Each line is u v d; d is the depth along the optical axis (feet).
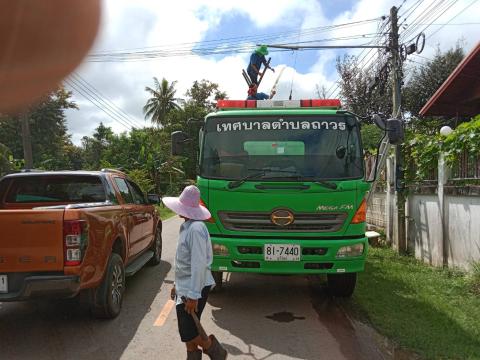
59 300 21.49
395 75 38.93
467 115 44.39
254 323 18.35
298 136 20.31
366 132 53.52
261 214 19.29
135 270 22.70
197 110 157.99
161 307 20.30
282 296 22.45
